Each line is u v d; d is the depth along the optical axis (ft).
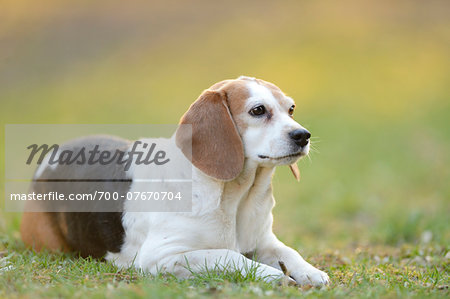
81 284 18.11
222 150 19.95
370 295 17.66
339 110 74.64
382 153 59.36
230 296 16.67
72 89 82.38
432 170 52.90
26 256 22.89
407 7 120.78
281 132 19.93
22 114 70.90
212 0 121.29
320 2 123.03
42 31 96.22
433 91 83.61
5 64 85.40
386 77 88.48
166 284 18.20
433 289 19.38
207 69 91.45
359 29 109.50
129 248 21.38
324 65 92.43
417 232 33.01
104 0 109.60
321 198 45.73
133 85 85.10
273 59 95.35
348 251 28.99
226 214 20.29
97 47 98.68
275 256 21.21
